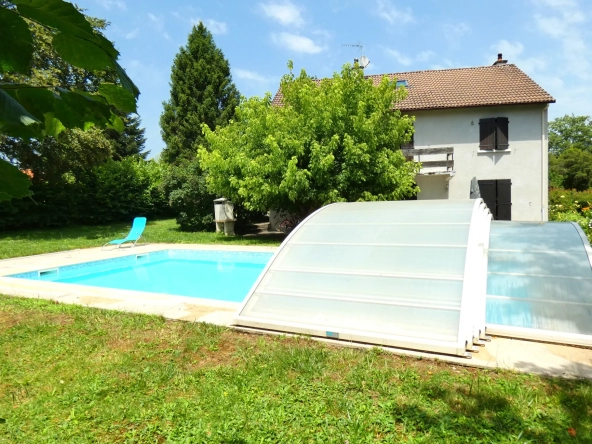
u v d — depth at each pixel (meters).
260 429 3.14
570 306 5.01
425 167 17.75
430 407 3.36
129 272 12.40
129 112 1.29
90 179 23.95
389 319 4.79
